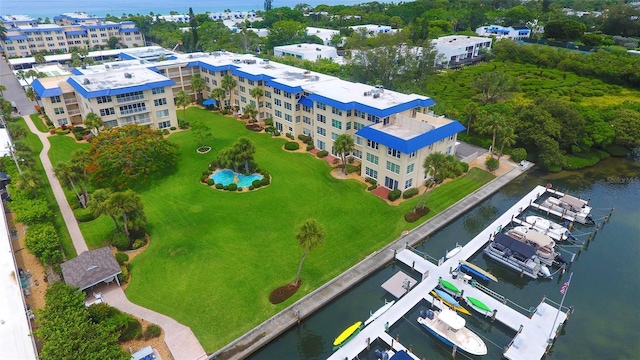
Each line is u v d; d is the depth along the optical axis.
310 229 38.53
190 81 103.69
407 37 130.75
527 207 59.28
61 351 28.48
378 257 46.72
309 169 68.25
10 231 51.53
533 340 36.44
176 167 68.88
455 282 43.50
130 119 82.00
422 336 38.00
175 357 33.59
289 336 37.66
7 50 162.50
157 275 43.09
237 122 92.00
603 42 155.50
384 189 61.34
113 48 182.25
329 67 121.50
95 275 39.66
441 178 50.47
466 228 54.62
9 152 64.31
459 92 110.88
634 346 36.72
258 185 61.97
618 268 47.38
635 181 68.25
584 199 62.41
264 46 173.38
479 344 35.78
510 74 128.88
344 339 35.94
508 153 75.12
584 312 40.78
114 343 33.84
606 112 79.25
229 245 48.06
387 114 62.50
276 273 43.53
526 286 44.88
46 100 82.88
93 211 45.25
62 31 176.12
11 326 34.66
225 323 37.16
